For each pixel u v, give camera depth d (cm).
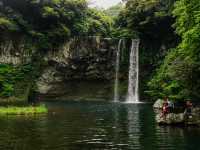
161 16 7112
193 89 3381
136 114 4278
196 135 2495
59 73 7831
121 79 8094
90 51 7950
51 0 7431
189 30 3303
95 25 8400
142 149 2027
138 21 7769
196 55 3347
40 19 7488
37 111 4419
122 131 2742
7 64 6962
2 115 4003
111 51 8062
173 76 3538
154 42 7769
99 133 2639
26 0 7188
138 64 7831
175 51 4781
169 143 2208
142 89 7744
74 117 3866
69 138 2402
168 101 3497
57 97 7962
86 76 8044
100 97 8056
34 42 7356
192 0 3472
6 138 2389
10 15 7038
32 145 2136
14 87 6656
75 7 7956
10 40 7062
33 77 7231
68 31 7519
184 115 3081
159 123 3152
